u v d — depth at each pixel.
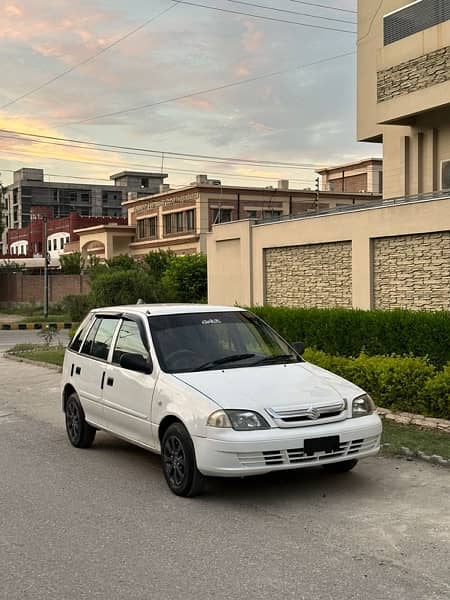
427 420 9.17
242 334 7.88
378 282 14.63
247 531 5.58
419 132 18.23
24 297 50.66
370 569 4.75
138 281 27.48
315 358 11.38
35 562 5.01
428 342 11.57
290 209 54.59
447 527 5.59
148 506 6.32
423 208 13.29
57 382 15.45
